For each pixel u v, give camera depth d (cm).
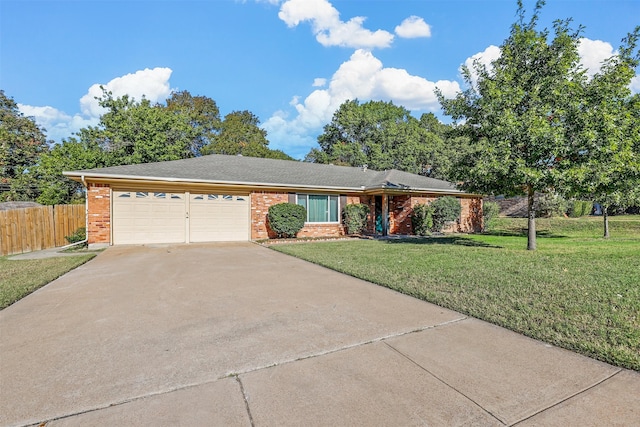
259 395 245
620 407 228
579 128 792
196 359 302
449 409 228
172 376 272
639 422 213
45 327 382
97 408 229
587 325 368
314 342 339
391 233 1745
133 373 277
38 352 317
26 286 560
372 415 221
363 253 928
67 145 2103
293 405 232
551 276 598
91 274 675
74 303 476
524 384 258
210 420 216
